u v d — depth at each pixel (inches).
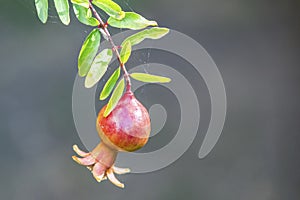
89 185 51.6
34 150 51.5
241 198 52.8
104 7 24.5
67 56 51.6
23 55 51.6
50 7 29.5
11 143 51.0
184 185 52.0
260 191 52.9
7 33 51.1
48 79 51.9
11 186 50.6
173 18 52.6
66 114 51.9
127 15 24.4
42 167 51.3
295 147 53.4
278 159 53.3
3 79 51.2
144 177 52.0
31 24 51.2
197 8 53.2
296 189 53.0
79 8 24.6
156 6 52.3
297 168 53.2
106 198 51.6
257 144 53.2
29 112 51.6
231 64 53.5
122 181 51.8
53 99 51.8
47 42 51.5
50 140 51.6
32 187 51.0
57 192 51.2
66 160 51.6
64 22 24.8
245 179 52.9
